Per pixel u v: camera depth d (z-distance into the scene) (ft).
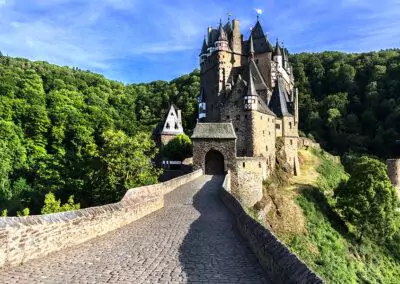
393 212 197.16
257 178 213.25
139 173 167.22
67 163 187.83
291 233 174.81
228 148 210.18
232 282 31.83
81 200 169.37
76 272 33.88
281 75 310.65
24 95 401.70
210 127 215.31
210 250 44.37
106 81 581.53
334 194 219.41
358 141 423.64
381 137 416.87
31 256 37.73
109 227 57.21
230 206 85.76
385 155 407.85
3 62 512.63
